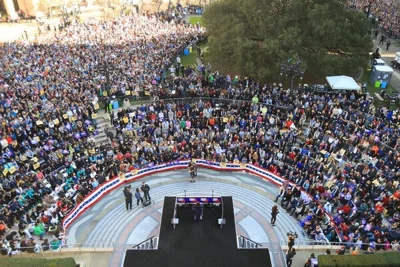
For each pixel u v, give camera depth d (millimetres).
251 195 30250
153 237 25109
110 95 41469
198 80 44562
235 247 23344
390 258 20375
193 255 22688
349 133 34344
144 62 49375
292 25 44125
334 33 42000
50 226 25422
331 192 28531
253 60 44188
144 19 72312
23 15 85500
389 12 73125
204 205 27344
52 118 35312
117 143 34656
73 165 30969
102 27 65500
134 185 31594
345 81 40125
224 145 34500
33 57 49625
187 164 33781
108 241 25453
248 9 44688
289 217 27750
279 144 33812
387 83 45750
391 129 33312
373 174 29125
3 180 28297
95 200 29359
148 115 38125
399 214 25422
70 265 20250
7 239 23766
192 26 69875
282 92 40250
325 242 23891
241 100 41031
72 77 43344
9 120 34125
